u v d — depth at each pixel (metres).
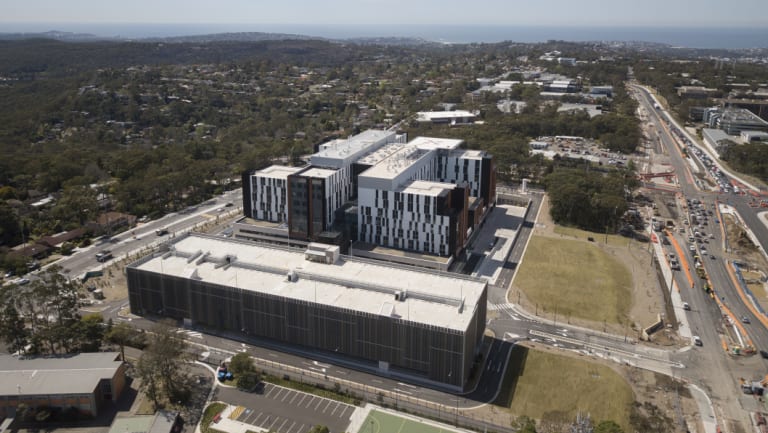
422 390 138.12
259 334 159.88
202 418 126.62
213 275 166.75
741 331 167.88
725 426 126.06
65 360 137.25
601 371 145.25
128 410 129.50
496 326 168.12
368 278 163.12
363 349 147.38
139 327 165.75
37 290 148.62
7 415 125.38
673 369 147.75
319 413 128.62
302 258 177.88
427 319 141.12
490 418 127.75
